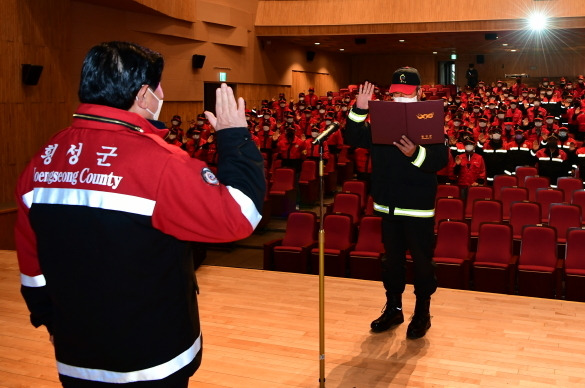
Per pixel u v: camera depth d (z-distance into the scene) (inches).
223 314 185.0
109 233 62.5
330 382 141.3
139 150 64.1
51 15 490.3
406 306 193.2
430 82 1272.1
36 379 145.1
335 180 554.6
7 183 445.1
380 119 145.5
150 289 64.7
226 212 64.1
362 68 1296.8
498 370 146.9
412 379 142.7
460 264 307.7
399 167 157.3
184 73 722.8
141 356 64.8
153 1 603.2
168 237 65.7
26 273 71.3
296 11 856.3
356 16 825.5
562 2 751.1
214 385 140.5
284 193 489.7
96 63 65.5
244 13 834.2
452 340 164.6
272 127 669.9
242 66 849.5
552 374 145.1
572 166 496.7
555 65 1327.5
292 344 162.7
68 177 64.5
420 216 158.2
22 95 459.2
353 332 170.6
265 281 217.9
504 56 1350.9
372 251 341.1
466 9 782.5
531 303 193.2
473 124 639.1
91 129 65.5
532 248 311.3
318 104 854.5
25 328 175.6
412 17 800.3
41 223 65.1
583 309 187.9
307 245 346.3
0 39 435.8
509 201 402.0
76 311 64.6
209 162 552.1
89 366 65.9
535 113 757.3
